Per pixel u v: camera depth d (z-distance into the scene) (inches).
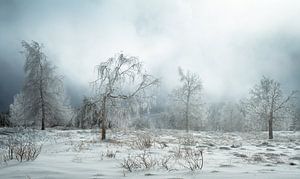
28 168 252.1
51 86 1211.9
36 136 844.6
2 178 212.7
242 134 1294.3
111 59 739.4
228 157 393.4
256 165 299.4
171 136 936.3
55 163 292.5
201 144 659.4
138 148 490.9
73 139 749.3
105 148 494.0
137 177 213.9
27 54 1189.1
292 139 1062.4
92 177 215.8
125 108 731.4
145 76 738.2
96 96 735.7
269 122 1156.5
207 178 198.4
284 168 271.0
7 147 545.6
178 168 263.4
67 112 1267.2
